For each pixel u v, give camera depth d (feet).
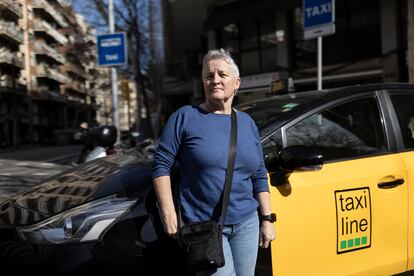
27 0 158.51
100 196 8.81
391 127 11.78
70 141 201.67
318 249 9.90
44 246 8.25
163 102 98.27
